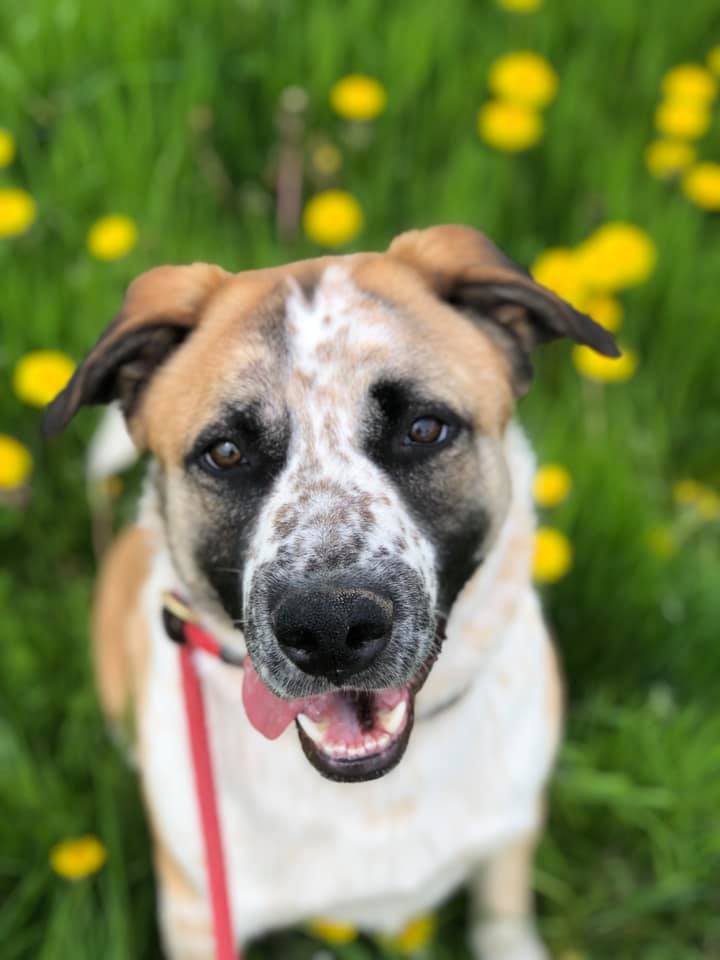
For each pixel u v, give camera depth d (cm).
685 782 62
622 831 63
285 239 83
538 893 64
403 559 41
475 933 62
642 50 92
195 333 46
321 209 79
